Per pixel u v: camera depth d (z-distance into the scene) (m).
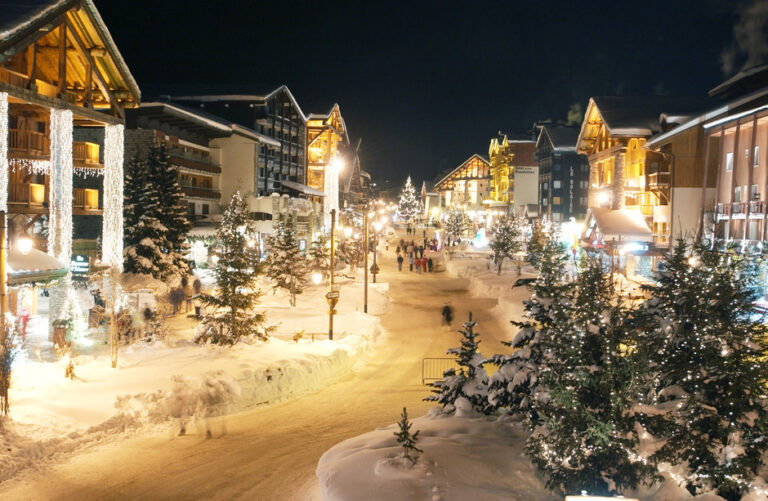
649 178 51.81
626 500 8.02
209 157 62.03
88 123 27.69
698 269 11.34
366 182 156.50
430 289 49.56
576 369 9.68
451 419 13.66
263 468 12.43
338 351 23.77
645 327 11.28
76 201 26.66
